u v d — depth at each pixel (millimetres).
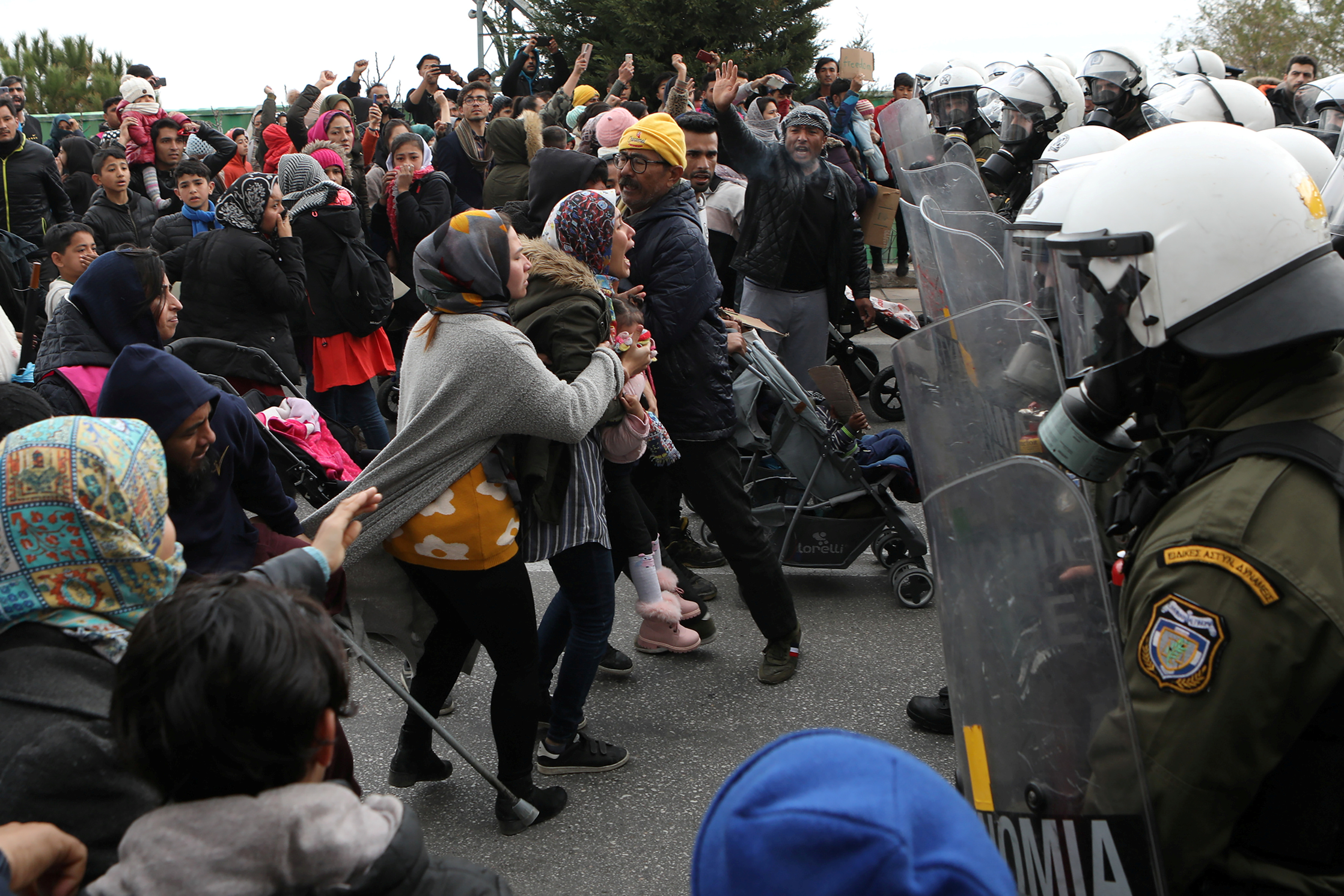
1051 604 1348
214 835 1105
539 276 2752
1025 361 1704
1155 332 1391
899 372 1738
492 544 2547
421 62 10875
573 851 2770
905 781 777
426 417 2480
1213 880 1277
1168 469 1366
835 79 10406
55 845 1269
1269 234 1331
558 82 11227
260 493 2424
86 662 1383
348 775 1623
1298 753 1236
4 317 3697
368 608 2764
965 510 1481
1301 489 1215
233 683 1090
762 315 5602
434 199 6770
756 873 747
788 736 843
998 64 6586
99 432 1417
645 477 3766
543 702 3221
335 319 5605
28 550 1373
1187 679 1203
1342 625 1152
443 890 1209
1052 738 1357
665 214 3480
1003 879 752
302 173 5570
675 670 3762
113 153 6777
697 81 14602
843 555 4293
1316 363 1345
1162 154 1405
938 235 3529
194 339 3342
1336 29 17219
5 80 10758
